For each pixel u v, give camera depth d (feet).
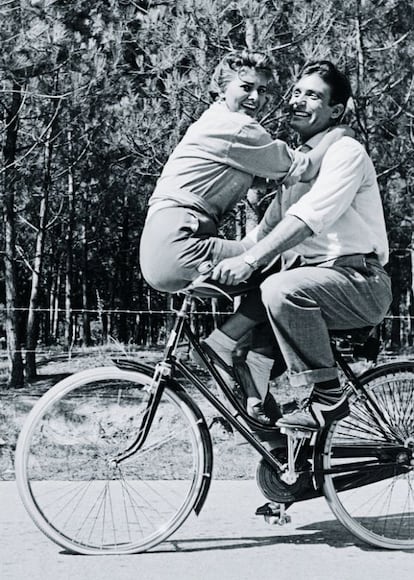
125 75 42.55
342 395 11.94
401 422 12.65
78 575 10.71
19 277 84.43
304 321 11.51
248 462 19.53
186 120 36.83
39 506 11.72
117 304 92.12
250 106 12.21
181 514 12.05
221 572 10.91
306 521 13.57
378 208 12.29
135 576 10.68
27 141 50.26
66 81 40.27
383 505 12.68
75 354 62.03
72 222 62.44
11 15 37.55
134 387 12.32
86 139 45.73
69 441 12.10
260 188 12.75
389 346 61.16
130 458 12.10
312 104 12.40
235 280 11.30
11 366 50.19
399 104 38.14
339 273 11.75
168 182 11.89
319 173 11.96
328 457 12.26
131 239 78.59
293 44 33.45
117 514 12.01
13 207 49.34
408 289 78.79
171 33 34.58
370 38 37.55
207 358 12.02
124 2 42.73
